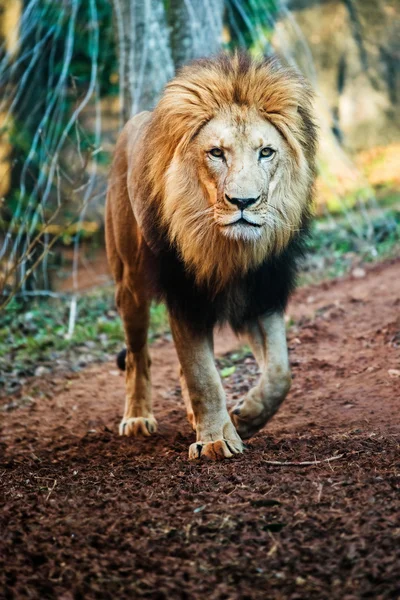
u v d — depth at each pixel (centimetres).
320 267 2095
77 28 2411
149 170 909
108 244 1154
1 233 2281
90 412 1332
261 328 934
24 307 2120
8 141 2416
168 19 2023
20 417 1349
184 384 1074
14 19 2441
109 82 2572
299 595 545
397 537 596
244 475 779
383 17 3588
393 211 2611
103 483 805
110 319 1992
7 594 560
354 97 3628
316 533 620
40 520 684
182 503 709
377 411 1078
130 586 568
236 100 857
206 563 591
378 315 1548
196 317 905
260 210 837
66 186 2594
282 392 908
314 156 926
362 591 541
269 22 2569
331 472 770
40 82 2483
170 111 871
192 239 870
